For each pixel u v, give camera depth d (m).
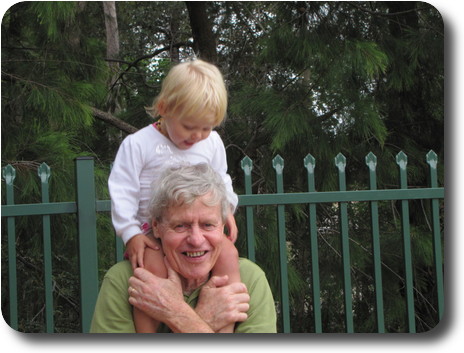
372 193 2.74
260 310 1.94
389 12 5.07
